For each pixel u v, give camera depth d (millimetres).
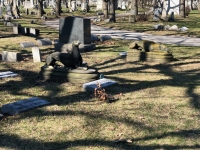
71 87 6164
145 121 4508
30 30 14219
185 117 4648
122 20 25703
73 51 6480
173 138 4000
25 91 5926
